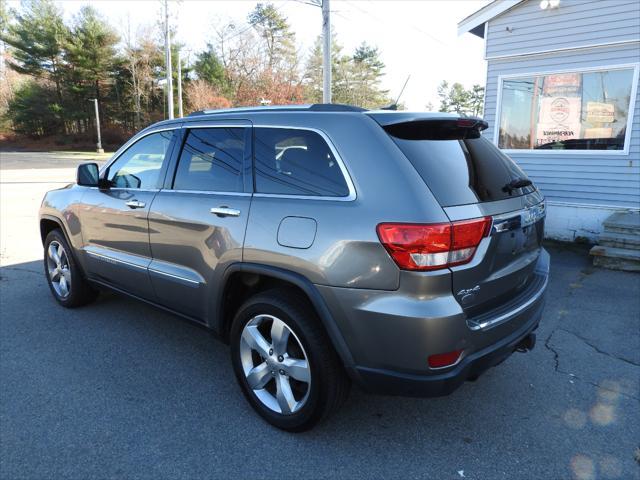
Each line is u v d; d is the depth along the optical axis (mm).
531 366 3732
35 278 5844
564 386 3436
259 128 3008
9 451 2656
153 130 3781
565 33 7902
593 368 3703
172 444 2738
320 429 2900
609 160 7762
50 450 2670
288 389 2812
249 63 53125
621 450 2734
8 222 9680
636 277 6055
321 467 2572
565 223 8172
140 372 3561
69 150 54656
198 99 47281
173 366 3662
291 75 52906
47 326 4383
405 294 2293
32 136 60344
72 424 2906
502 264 2631
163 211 3408
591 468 2582
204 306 3217
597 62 7723
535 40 8203
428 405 3180
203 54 55688
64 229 4516
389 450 2717
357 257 2383
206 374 3545
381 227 2322
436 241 2246
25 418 2963
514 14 8352
